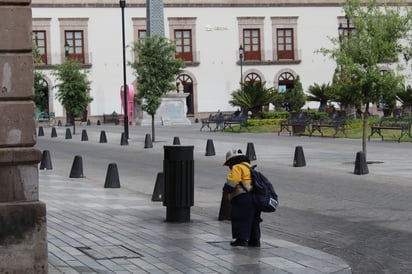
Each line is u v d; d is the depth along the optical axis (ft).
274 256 34.06
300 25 264.72
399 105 221.66
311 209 49.93
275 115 176.86
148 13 181.98
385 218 45.73
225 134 147.74
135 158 96.07
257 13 261.65
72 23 246.68
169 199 44.11
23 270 29.37
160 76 127.54
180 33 256.73
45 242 29.73
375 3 79.05
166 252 34.99
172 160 43.91
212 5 258.16
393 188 59.67
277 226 43.55
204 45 258.37
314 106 259.80
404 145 106.73
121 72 250.37
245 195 36.04
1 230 29.12
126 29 250.57
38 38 244.22
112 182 63.82
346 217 46.44
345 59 77.61
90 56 248.11
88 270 30.99
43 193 59.52
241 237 36.22
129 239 38.47
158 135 146.00
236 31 260.62
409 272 31.45
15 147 29.63
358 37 78.38
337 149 101.30
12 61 29.48
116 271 30.89
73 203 53.21
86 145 124.47
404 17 78.79
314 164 80.79
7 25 29.27
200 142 121.60
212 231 40.93
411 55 81.76
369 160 83.51
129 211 49.03
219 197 56.95
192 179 44.24
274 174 72.02
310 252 35.04
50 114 241.35
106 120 244.83
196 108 257.55
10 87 29.43
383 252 35.70
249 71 262.47
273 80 263.49
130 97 208.13
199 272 30.78
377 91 76.95
